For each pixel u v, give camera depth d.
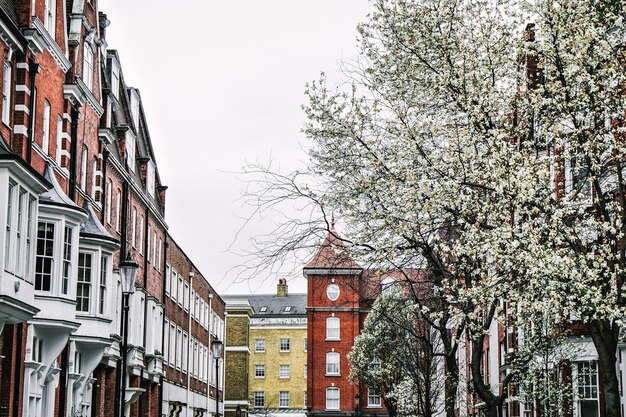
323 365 81.25
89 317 30.47
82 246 30.70
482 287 19.23
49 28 29.09
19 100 25.75
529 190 17.73
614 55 18.77
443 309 23.75
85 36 33.50
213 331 70.19
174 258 52.66
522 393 28.08
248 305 88.44
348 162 21.58
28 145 26.03
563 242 18.67
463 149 19.67
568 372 28.12
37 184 23.34
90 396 32.88
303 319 102.44
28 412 25.69
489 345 42.94
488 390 22.22
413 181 19.92
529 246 17.47
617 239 18.72
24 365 25.31
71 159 31.08
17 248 22.61
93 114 34.44
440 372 48.31
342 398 80.62
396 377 58.00
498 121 20.62
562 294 17.78
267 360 102.00
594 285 18.34
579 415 27.94
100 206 34.84
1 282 21.14
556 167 19.41
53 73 29.06
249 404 95.19
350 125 21.64
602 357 17.88
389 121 21.41
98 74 35.34
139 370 41.41
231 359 87.75
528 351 26.31
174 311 52.72
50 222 26.23
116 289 37.59
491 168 18.92
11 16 25.52
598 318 17.33
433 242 21.42
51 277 26.06
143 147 48.81
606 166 19.16
